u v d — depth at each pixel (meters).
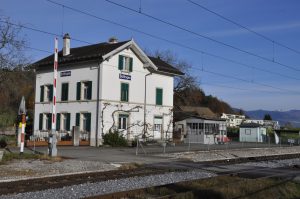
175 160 25.17
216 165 23.02
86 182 14.59
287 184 14.95
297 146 52.72
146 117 43.66
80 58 40.41
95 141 38.81
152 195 12.48
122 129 41.00
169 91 47.00
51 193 12.12
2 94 50.97
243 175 18.36
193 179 16.20
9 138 37.19
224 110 127.38
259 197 12.30
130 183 14.78
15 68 44.56
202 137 48.75
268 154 35.50
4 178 15.00
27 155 23.19
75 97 41.34
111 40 44.78
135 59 42.72
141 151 32.06
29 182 14.10
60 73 43.09
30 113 50.19
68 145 36.78
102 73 39.16
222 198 11.91
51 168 18.44
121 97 40.97
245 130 67.12
